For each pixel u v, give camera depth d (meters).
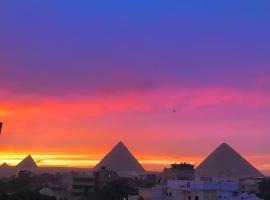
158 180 197.12
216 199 105.56
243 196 111.12
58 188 178.00
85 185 170.25
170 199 112.88
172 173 191.00
